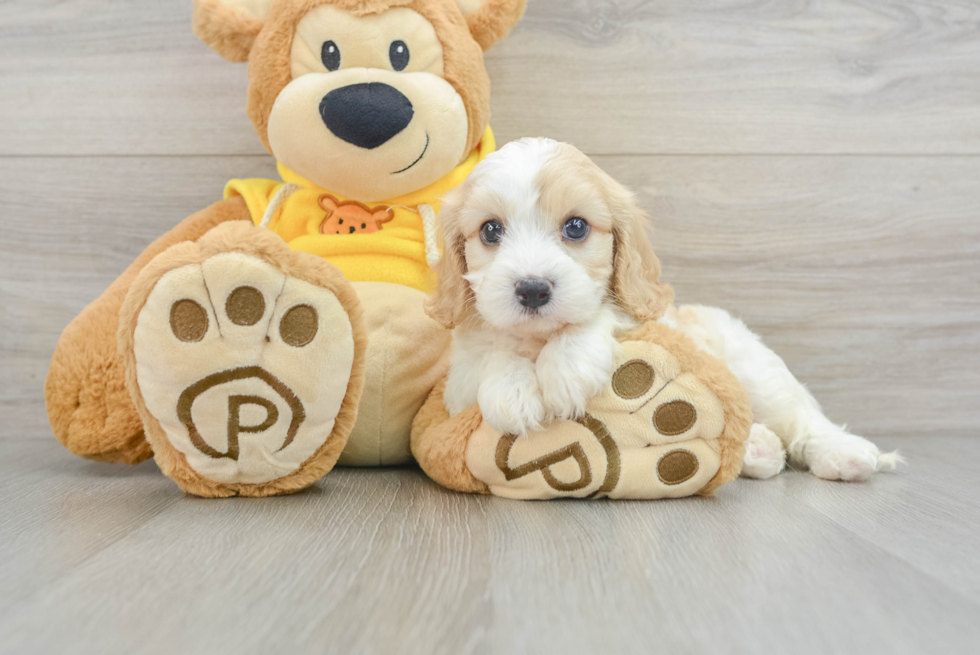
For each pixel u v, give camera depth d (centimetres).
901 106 234
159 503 146
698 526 130
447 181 193
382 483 168
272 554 112
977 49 233
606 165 233
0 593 96
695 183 234
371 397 176
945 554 115
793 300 238
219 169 231
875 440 233
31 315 232
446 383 173
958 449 218
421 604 92
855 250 237
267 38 178
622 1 229
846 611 91
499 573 104
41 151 229
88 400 172
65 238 231
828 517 138
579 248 152
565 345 144
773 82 232
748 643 82
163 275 137
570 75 230
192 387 141
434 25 180
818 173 235
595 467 146
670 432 146
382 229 190
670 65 231
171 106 229
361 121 168
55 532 125
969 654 80
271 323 141
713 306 233
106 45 227
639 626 86
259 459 148
